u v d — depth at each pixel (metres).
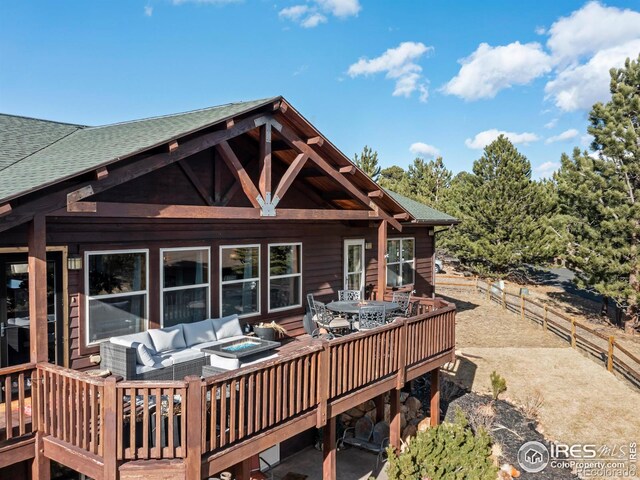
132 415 5.16
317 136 8.81
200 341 8.88
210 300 9.59
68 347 7.45
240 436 5.82
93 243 7.73
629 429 10.86
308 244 11.93
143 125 9.04
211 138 7.35
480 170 27.69
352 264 13.62
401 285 16.23
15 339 7.01
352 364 7.67
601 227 18.42
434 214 17.47
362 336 7.82
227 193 9.47
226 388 6.00
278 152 9.95
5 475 6.21
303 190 11.53
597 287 18.41
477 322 19.58
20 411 5.62
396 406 9.00
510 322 19.67
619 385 13.23
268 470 9.45
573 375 13.89
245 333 10.18
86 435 5.35
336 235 12.84
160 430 5.27
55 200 5.68
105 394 5.09
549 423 11.12
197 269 9.38
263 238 10.71
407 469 7.71
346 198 11.51
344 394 7.66
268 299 10.89
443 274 32.00
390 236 15.55
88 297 7.70
